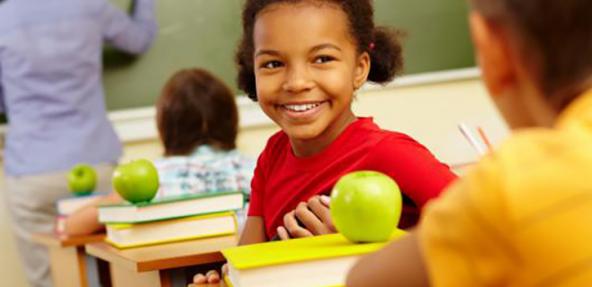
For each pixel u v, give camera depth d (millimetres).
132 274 1724
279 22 1444
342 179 1134
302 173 1515
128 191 1781
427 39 3967
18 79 3621
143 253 1596
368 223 1080
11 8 3609
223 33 3922
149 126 3867
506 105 682
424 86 3945
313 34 1434
